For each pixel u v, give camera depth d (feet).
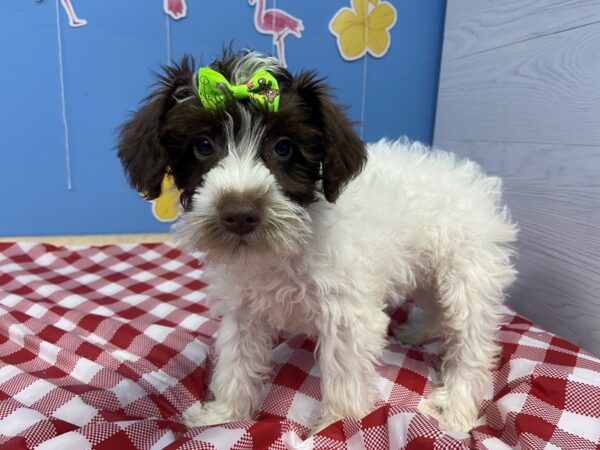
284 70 0.84
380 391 1.01
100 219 1.86
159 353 1.12
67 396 0.92
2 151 1.71
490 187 1.15
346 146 0.79
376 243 0.93
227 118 0.75
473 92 1.61
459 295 1.03
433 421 0.86
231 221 0.70
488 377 1.03
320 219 0.82
